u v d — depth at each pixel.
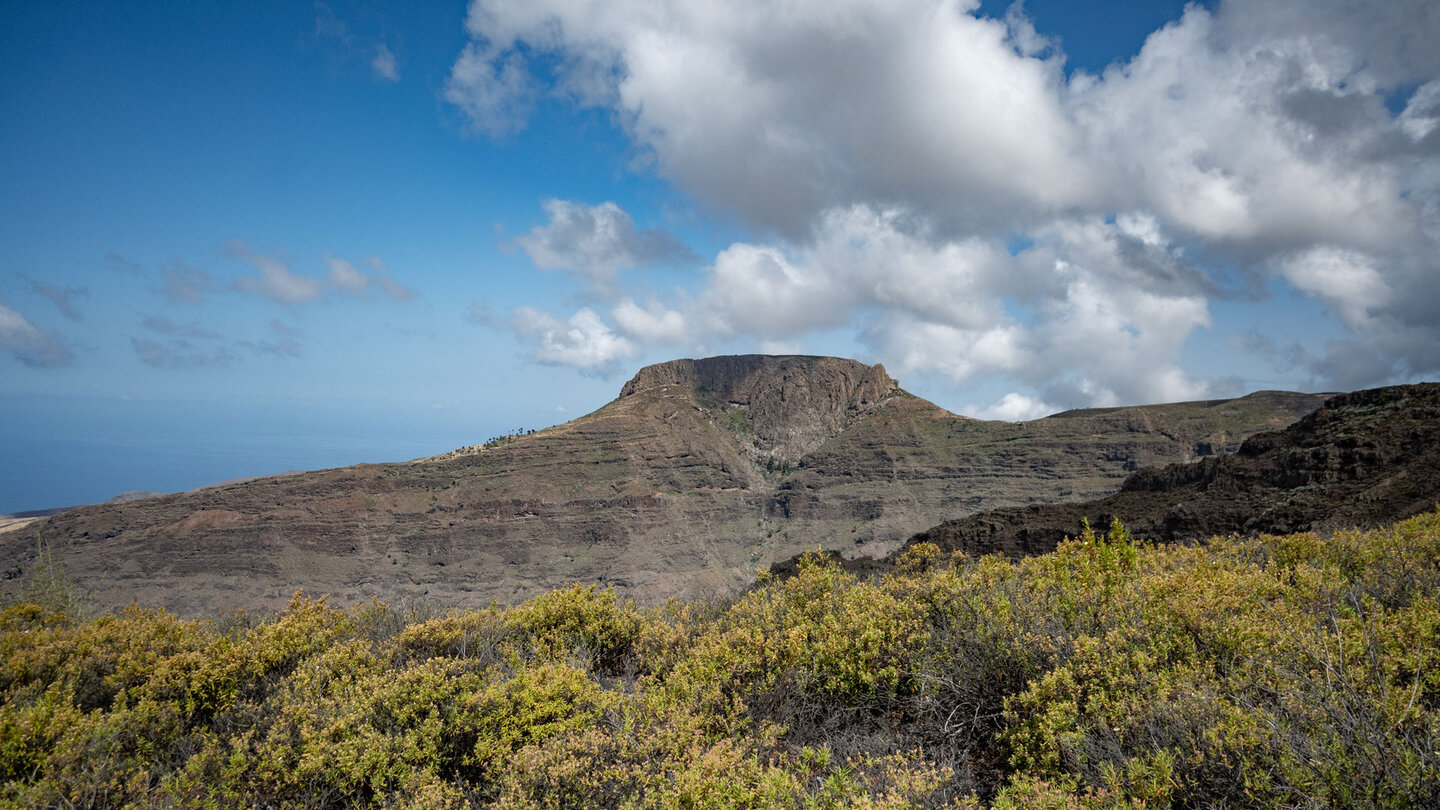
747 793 4.25
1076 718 4.49
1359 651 4.50
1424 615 4.77
